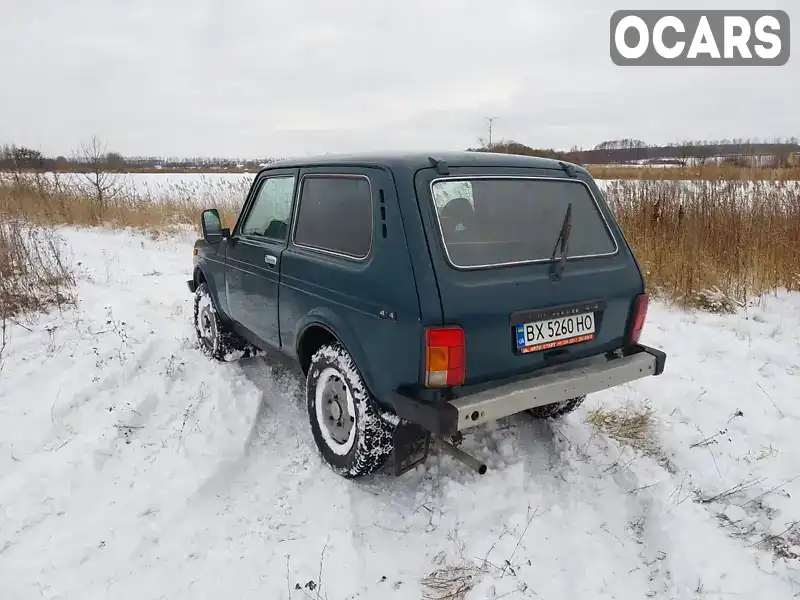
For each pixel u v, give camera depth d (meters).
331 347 3.33
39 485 3.18
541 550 2.77
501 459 3.54
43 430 3.73
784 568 2.64
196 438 3.69
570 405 3.81
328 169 3.36
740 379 4.70
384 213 2.82
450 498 3.13
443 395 2.65
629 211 8.46
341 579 2.60
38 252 7.83
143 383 4.43
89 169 15.49
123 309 6.33
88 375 4.47
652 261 7.50
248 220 4.32
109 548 2.77
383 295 2.76
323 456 3.46
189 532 2.90
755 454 3.61
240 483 3.34
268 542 2.84
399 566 2.70
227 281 4.53
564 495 3.21
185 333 5.63
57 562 2.66
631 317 3.35
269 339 4.03
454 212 2.86
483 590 2.53
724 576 2.58
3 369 4.55
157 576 2.61
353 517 3.02
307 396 3.56
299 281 3.47
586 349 3.15
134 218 13.36
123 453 3.55
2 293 6.10
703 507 3.10
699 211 8.05
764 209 7.77
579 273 3.09
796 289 6.97
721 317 6.26
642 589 2.57
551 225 3.18
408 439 3.04
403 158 2.96
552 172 3.33
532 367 2.92
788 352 5.18
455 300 2.61
